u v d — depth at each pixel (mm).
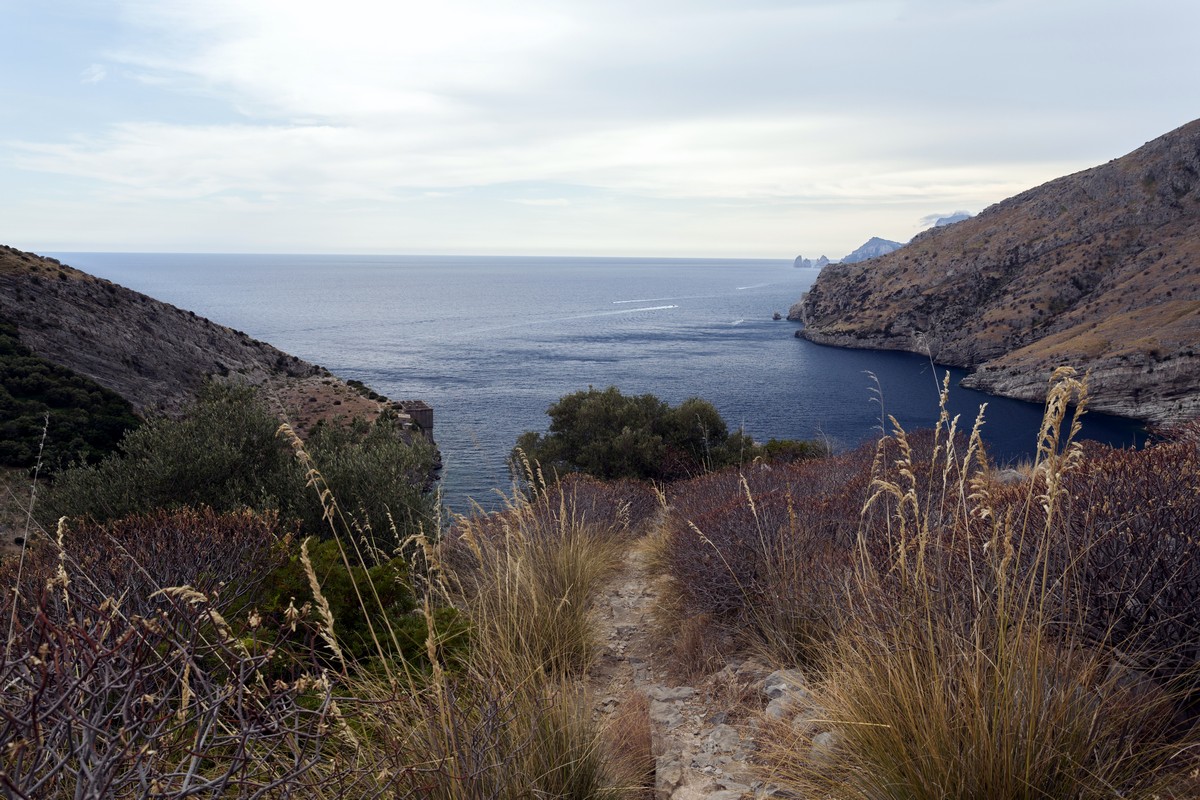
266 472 18844
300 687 2061
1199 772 2193
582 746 3172
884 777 2660
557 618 4844
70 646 1686
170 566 4793
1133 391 84750
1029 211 186750
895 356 158000
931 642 2707
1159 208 156875
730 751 3568
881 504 5758
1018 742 2443
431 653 2754
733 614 5480
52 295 53281
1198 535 2924
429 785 2518
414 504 14789
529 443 37000
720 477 11516
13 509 15859
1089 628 2998
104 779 1562
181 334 62000
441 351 168500
